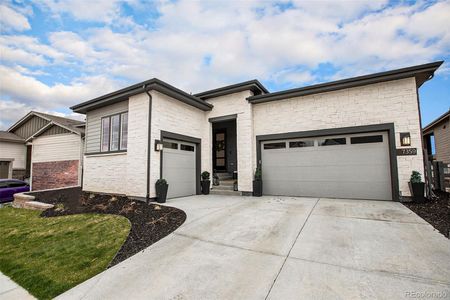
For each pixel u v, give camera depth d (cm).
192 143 977
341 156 797
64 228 535
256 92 1002
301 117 860
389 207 617
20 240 477
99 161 941
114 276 305
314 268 300
